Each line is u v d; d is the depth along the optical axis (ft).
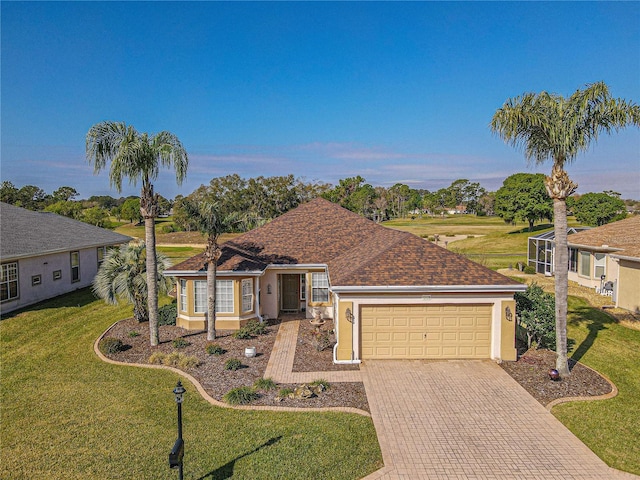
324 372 47.75
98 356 52.75
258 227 83.15
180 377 46.14
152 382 44.80
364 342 51.62
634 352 55.01
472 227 287.89
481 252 167.02
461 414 38.04
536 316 54.49
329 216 84.89
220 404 39.65
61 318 70.54
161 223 290.97
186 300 65.41
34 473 29.45
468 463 30.89
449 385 44.16
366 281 50.72
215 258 57.82
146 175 54.08
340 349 50.80
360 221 83.71
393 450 32.35
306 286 71.51
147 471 29.68
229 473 29.35
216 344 57.06
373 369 48.57
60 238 91.45
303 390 41.14
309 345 57.00
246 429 35.06
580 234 105.19
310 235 78.64
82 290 93.56
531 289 59.57
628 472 29.94
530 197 216.13
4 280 72.84
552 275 112.27
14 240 79.25
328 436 33.99
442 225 315.37
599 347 56.90
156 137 53.88
